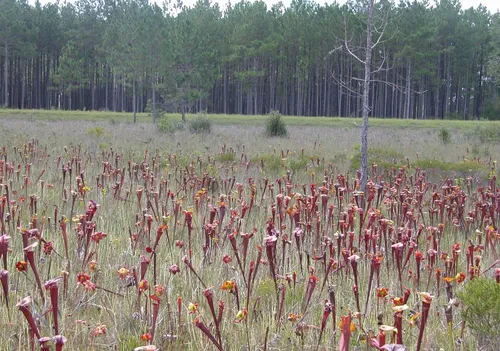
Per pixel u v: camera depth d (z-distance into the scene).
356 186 8.76
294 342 3.67
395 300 3.20
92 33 76.31
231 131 31.75
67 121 41.50
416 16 62.41
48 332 3.68
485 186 12.52
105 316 4.05
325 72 72.19
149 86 49.22
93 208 4.93
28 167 10.16
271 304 4.32
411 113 77.75
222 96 88.69
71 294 4.29
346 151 19.34
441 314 4.20
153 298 3.49
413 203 7.45
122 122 42.75
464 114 75.94
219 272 4.81
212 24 70.19
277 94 79.25
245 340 3.74
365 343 3.53
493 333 3.65
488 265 5.46
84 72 75.12
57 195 8.53
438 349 3.71
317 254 5.23
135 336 3.70
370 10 11.56
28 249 3.58
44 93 86.62
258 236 6.13
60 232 6.01
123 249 5.66
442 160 16.92
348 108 69.88
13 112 49.78
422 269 5.20
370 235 5.00
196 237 6.25
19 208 7.00
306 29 67.25
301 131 34.28
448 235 6.72
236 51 68.56
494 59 47.53
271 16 72.69
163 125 28.84
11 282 4.48
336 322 3.97
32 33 71.12
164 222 5.52
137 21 46.81
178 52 45.41
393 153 17.45
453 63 77.94
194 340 3.68
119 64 47.09
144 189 9.01
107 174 10.52
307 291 4.07
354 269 3.68
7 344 3.50
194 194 8.61
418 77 69.94
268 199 8.59
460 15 76.25
